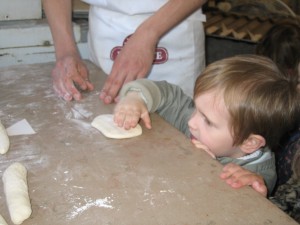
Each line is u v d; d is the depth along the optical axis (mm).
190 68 1289
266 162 890
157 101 937
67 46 1147
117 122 831
